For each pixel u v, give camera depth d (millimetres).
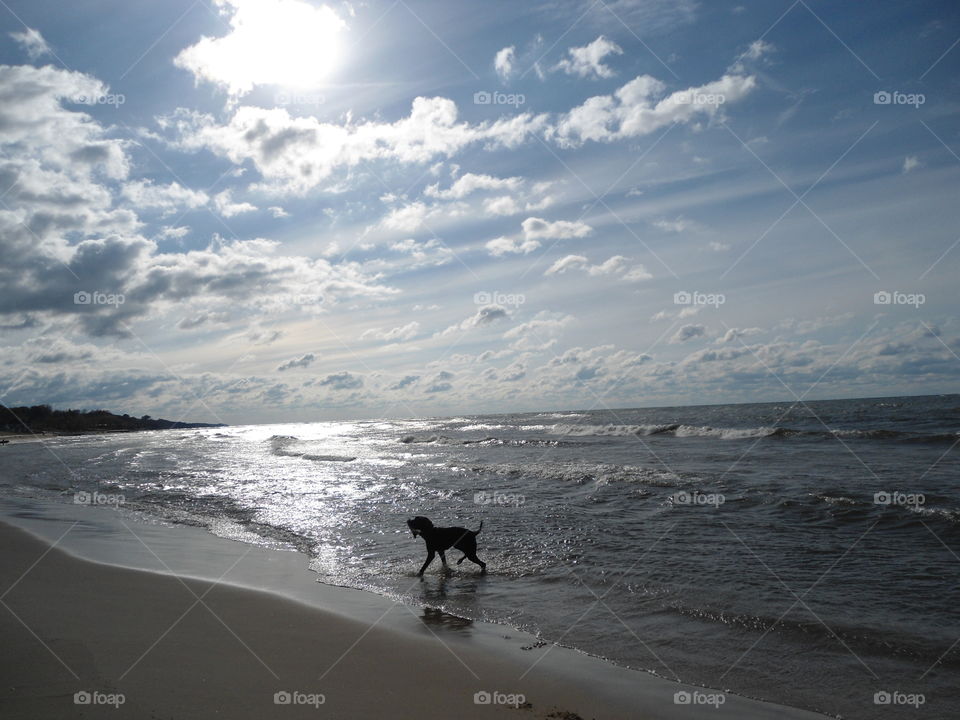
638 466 20562
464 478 19812
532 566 9664
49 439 84000
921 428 33000
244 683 5234
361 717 4684
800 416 49156
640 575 8867
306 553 10977
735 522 11938
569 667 5855
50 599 7539
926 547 9750
